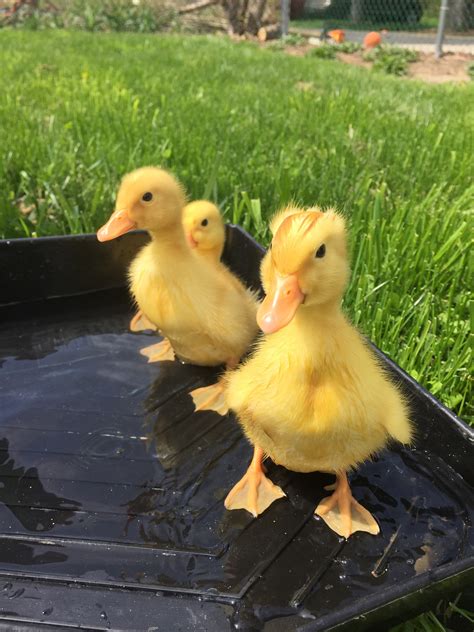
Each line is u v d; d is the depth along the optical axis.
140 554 0.28
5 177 0.65
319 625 0.22
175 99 1.05
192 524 0.30
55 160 0.66
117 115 0.87
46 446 0.34
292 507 0.31
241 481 0.32
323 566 0.28
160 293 0.38
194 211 0.44
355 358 0.28
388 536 0.29
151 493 0.32
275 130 0.88
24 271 0.46
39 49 1.75
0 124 0.82
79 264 0.48
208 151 0.73
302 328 0.27
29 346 0.43
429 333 0.43
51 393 0.38
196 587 0.27
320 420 0.26
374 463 0.33
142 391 0.39
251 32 2.66
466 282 0.49
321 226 0.25
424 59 2.07
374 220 0.53
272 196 0.64
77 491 0.32
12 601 0.26
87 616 0.25
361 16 2.87
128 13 2.71
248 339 0.40
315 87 1.36
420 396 0.33
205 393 0.38
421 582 0.23
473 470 0.30
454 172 0.73
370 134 0.88
